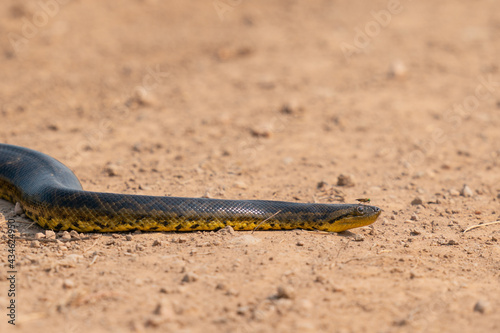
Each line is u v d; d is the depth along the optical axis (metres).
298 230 13.61
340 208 13.45
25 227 13.27
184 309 9.30
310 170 19.28
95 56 33.38
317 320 9.17
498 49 33.84
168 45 35.16
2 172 14.83
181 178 17.81
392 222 14.45
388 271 11.09
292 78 30.05
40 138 22.03
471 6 42.47
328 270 11.05
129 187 16.75
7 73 30.53
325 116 25.34
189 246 12.28
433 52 33.56
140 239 12.70
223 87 29.08
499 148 21.84
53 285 10.15
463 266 11.62
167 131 23.31
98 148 21.06
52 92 28.05
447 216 15.05
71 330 8.73
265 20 39.72
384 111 25.94
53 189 13.20
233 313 9.29
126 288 10.09
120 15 40.25
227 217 13.30
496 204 16.17
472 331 8.95
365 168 19.64
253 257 11.59
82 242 12.47
